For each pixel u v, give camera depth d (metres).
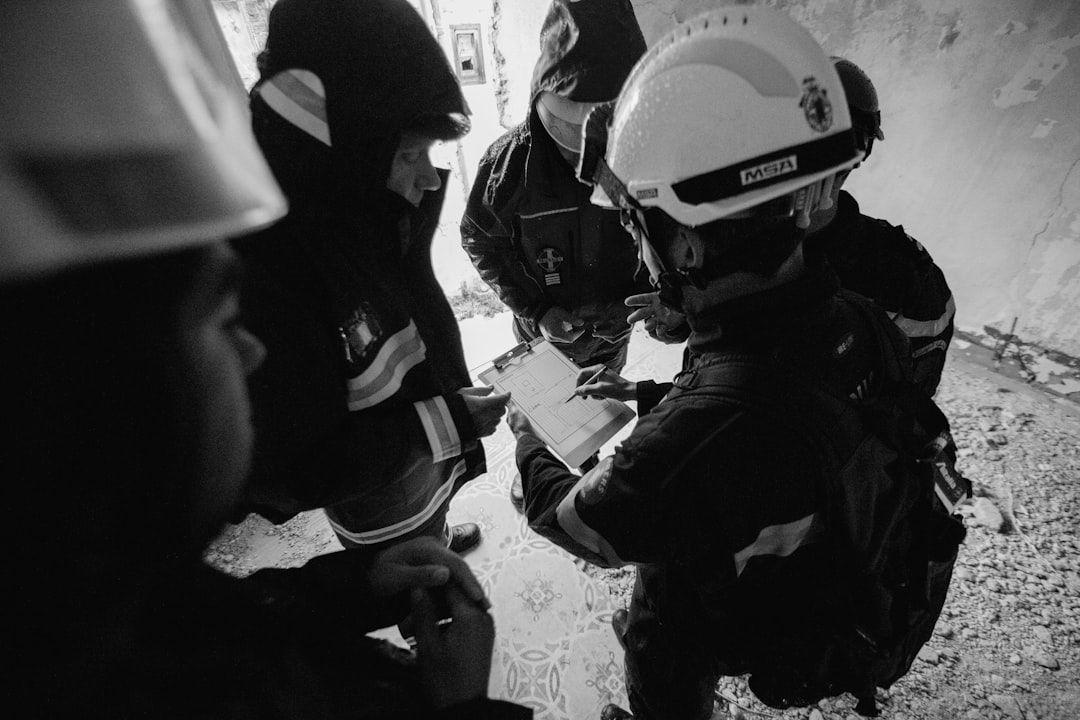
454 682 0.50
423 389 1.04
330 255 0.78
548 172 1.47
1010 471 2.07
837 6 2.46
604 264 1.68
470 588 0.62
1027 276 2.39
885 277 1.07
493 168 1.59
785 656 0.83
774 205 0.58
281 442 0.77
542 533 0.89
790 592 0.76
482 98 2.94
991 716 1.38
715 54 0.56
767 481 0.58
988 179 2.35
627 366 2.93
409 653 0.55
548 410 1.36
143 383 0.25
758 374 0.60
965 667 1.48
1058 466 2.07
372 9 0.69
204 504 0.32
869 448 0.64
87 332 0.22
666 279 0.71
